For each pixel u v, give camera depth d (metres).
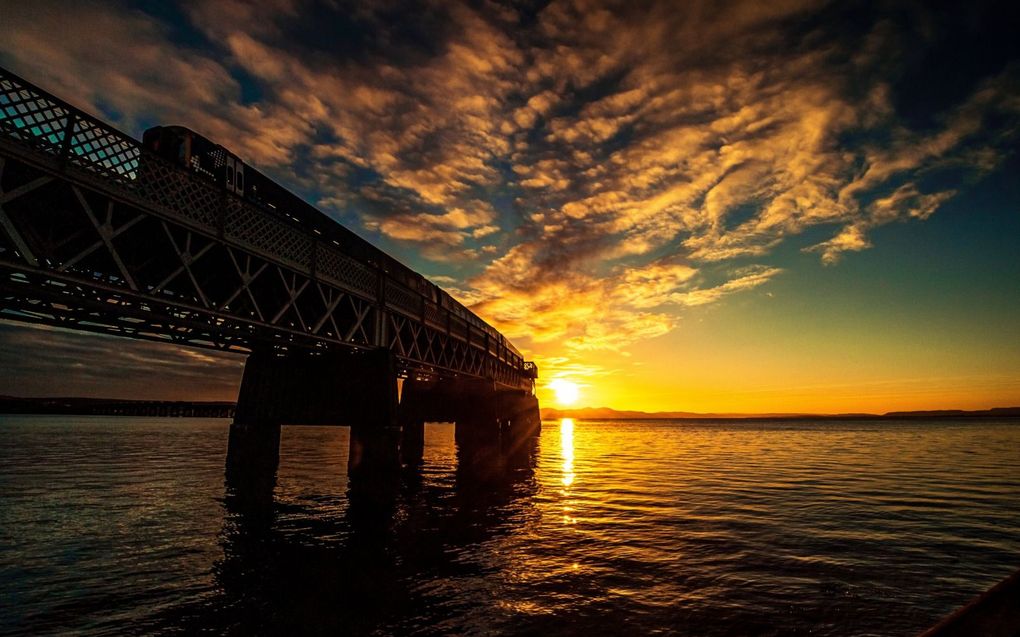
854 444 62.12
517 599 8.75
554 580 9.73
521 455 44.22
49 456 35.53
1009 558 11.30
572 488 22.52
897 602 8.70
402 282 25.23
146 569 10.23
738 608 8.41
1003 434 86.44
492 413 39.69
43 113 10.23
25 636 7.27
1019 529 14.23
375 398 20.45
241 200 14.96
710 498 19.77
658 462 37.47
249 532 13.27
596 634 7.43
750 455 44.94
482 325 40.47
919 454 44.28
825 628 7.67
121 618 7.89
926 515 16.25
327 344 19.77
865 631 7.58
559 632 7.50
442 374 33.59
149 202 12.25
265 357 21.64
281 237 16.66
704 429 146.75
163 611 8.16
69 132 10.65
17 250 10.12
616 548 12.02
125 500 17.73
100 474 25.25
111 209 11.62
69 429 92.25
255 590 9.09
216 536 12.83
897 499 19.50
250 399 21.25
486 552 11.58
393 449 19.98
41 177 10.31
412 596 8.85
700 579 9.84
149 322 14.37
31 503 17.09
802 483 24.62
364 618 7.93
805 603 8.62
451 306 32.75
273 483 20.80
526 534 13.35
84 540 12.38
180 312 14.20
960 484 24.03
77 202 11.15
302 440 70.00
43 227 12.42
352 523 14.45
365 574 9.98
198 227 13.54
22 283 11.23
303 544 12.14
